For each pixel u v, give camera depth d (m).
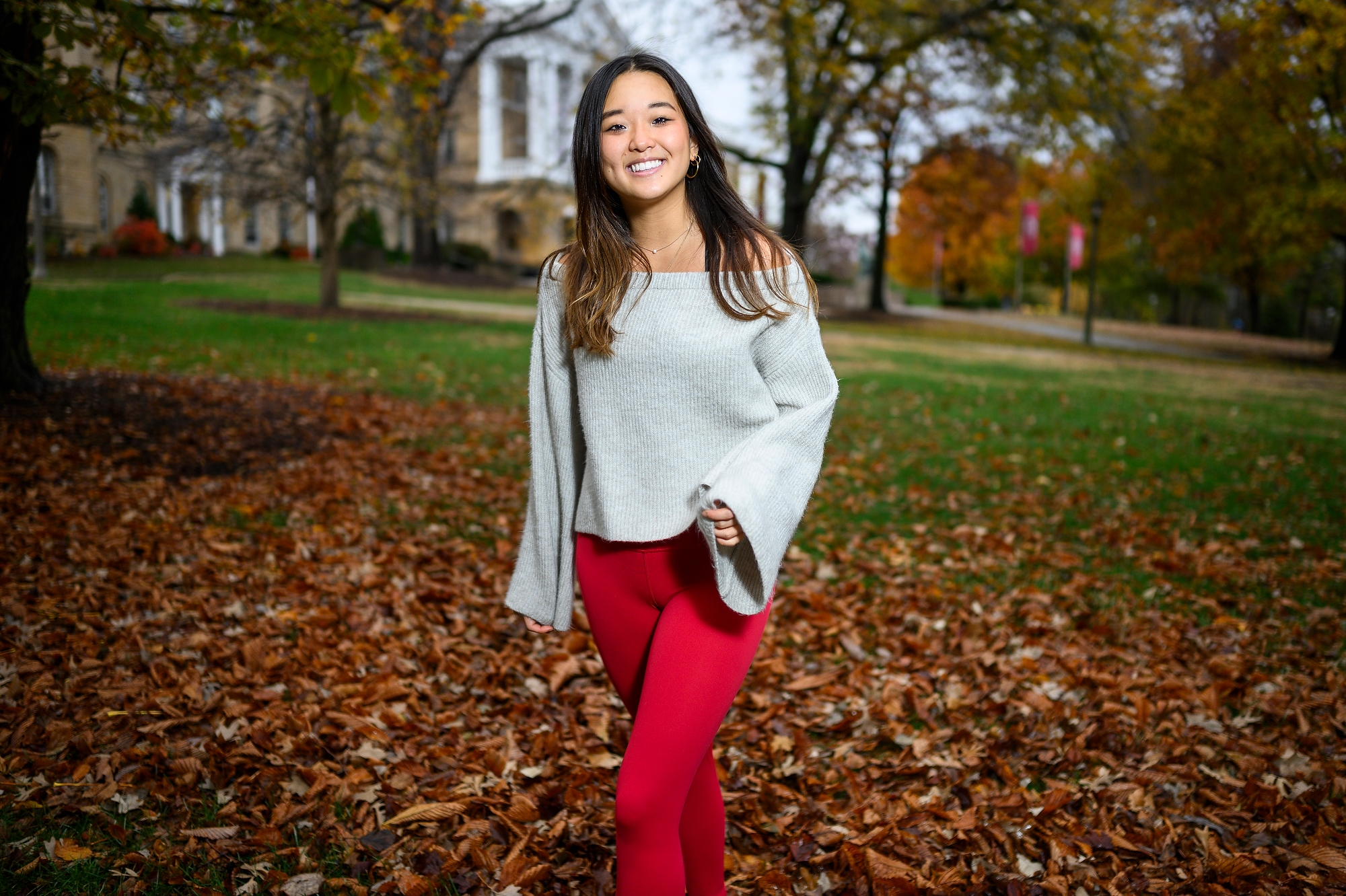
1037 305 57.28
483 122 40.56
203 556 4.55
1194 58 22.27
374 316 18.48
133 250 28.80
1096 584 4.88
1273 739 3.18
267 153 17.16
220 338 13.22
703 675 1.74
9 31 5.54
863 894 2.32
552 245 42.78
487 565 4.85
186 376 9.82
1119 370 18.62
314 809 2.52
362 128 18.42
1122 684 3.56
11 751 2.67
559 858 2.44
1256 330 37.19
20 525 4.70
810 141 24.31
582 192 1.82
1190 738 3.15
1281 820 2.64
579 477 2.00
